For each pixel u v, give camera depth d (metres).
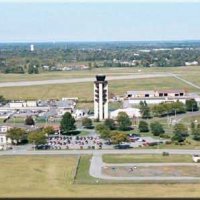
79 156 105.88
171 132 133.38
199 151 109.81
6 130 130.50
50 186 80.94
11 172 91.56
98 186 80.94
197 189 77.88
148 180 84.81
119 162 99.88
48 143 121.00
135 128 141.00
